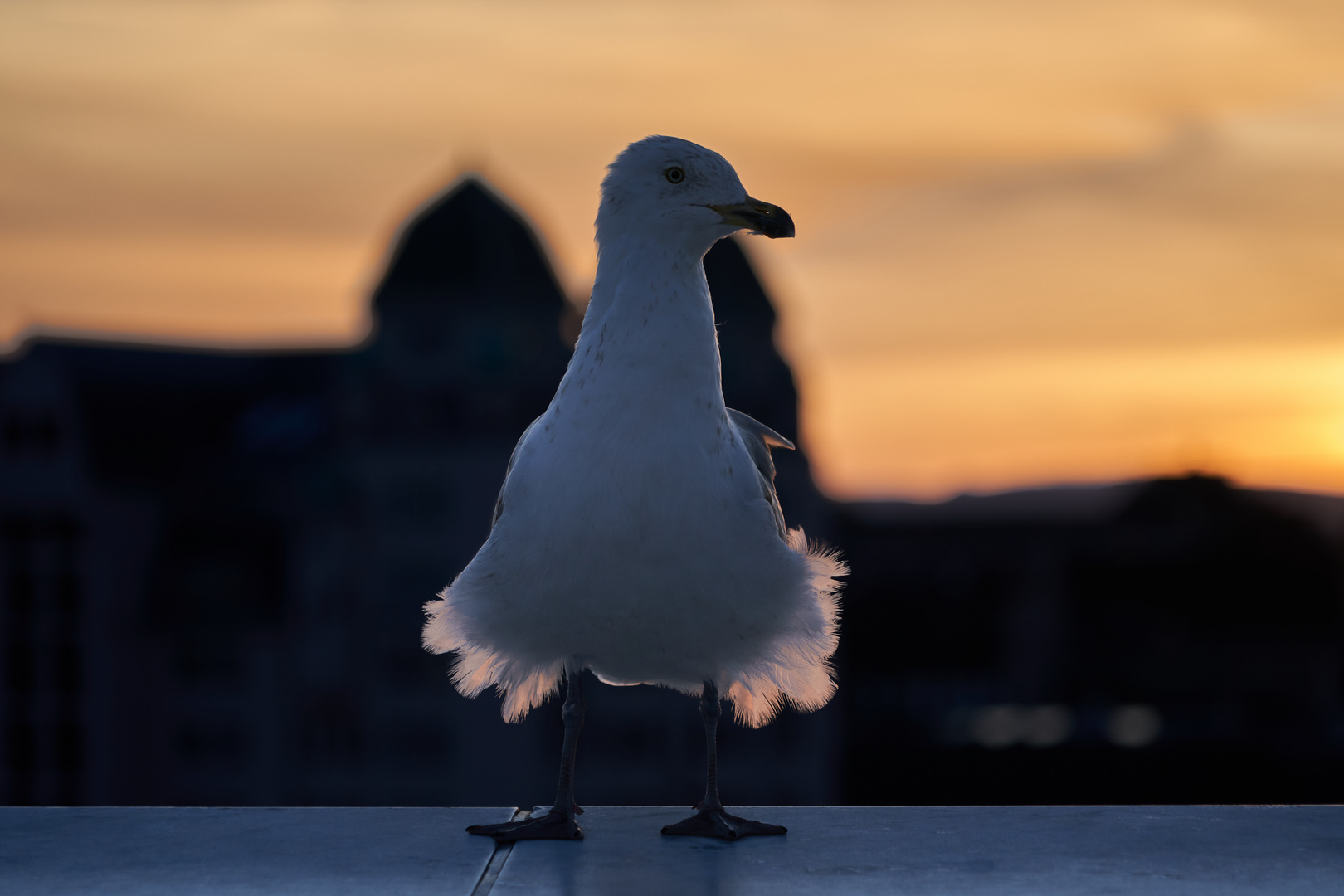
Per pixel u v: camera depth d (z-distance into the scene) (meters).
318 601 55.59
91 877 4.27
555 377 57.19
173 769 56.03
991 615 98.81
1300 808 5.12
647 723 53.91
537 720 53.81
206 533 57.09
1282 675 90.94
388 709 54.69
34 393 57.69
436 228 56.59
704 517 4.43
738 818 4.82
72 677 55.91
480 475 54.91
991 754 78.19
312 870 4.33
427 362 55.62
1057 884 4.14
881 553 104.19
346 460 55.62
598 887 4.12
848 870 4.29
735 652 4.66
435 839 4.73
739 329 56.22
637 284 4.57
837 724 56.66
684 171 4.59
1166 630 95.75
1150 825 4.83
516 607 4.57
